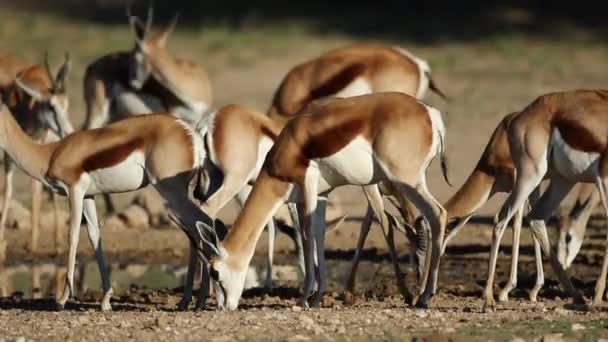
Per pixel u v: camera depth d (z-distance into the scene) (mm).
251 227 26922
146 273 35062
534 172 26125
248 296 30672
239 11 90375
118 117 42312
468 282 31547
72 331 23891
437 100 60219
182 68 42094
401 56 35031
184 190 28062
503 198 43188
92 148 28656
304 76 34844
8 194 36625
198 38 78562
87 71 42500
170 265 36188
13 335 23750
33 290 32844
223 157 29766
